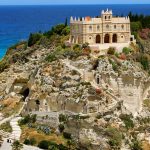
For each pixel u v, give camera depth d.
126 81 178.88
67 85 172.38
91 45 194.38
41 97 173.75
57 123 160.12
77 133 154.62
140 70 192.75
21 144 147.75
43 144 148.38
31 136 154.88
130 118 168.50
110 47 195.12
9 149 143.62
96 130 153.88
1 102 188.75
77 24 198.50
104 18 199.88
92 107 161.00
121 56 192.88
